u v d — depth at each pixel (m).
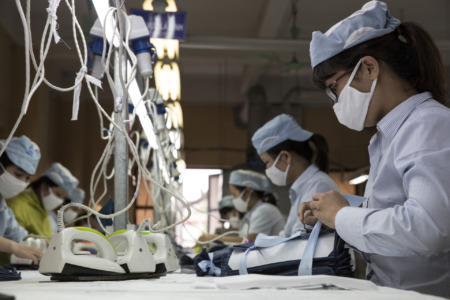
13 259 2.63
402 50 1.54
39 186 4.30
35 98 8.34
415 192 1.30
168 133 3.67
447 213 1.26
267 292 1.12
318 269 1.47
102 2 1.51
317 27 7.63
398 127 1.49
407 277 1.50
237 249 1.64
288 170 2.72
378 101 1.55
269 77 9.88
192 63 9.48
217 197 9.95
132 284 1.35
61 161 9.66
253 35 7.84
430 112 1.41
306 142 2.73
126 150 2.05
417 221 1.26
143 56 1.74
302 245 1.54
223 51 8.80
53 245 1.48
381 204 1.50
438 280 1.48
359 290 1.18
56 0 1.21
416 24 1.59
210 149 10.32
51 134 9.34
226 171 7.91
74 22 1.34
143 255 1.58
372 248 1.34
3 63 7.73
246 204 4.72
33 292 1.11
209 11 7.26
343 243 1.49
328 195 1.49
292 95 9.21
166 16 2.95
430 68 1.54
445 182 1.28
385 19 1.59
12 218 3.40
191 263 2.17
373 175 1.64
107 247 1.55
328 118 10.12
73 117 1.39
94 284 1.35
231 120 10.38
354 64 1.55
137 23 1.71
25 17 1.05
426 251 1.27
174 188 4.32
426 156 1.32
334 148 10.05
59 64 8.69
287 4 6.73
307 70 9.54
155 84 3.74
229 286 1.19
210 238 4.30
